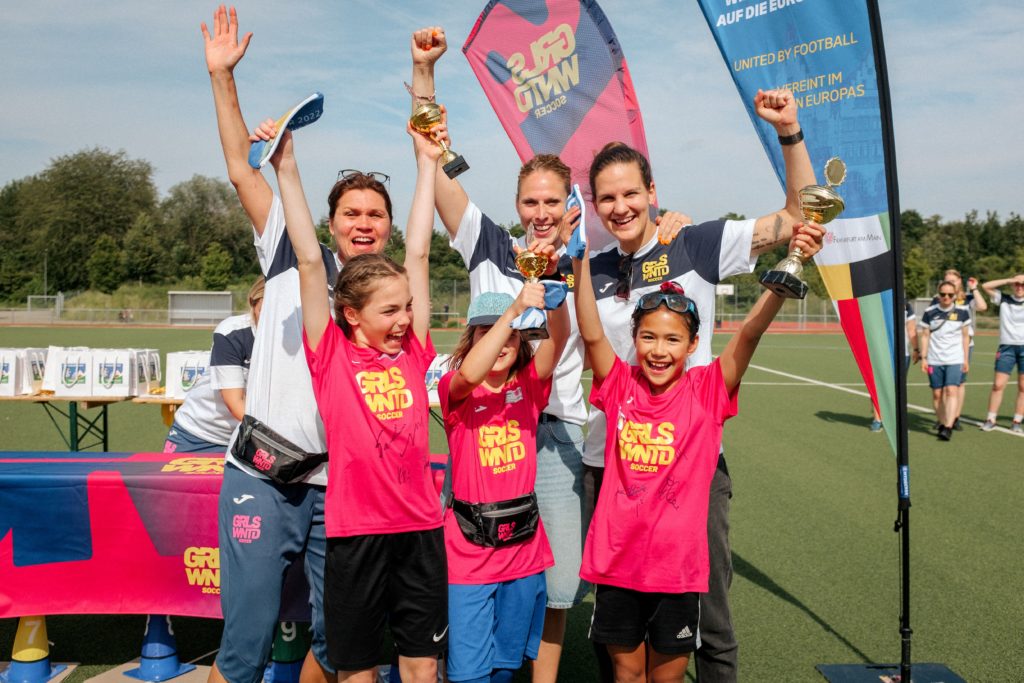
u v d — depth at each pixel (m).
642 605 2.63
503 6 4.12
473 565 2.67
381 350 2.52
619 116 4.04
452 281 40.56
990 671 3.44
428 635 2.53
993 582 4.53
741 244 2.82
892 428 3.26
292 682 3.34
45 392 6.36
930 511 6.04
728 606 2.83
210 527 3.16
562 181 3.01
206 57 2.58
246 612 2.61
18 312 43.38
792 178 2.70
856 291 3.27
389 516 2.46
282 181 2.42
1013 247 61.22
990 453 8.30
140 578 3.20
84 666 3.42
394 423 2.47
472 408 2.72
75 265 65.69
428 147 2.86
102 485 3.15
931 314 9.18
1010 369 9.59
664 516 2.57
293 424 2.61
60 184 67.62
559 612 3.06
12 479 3.14
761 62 3.34
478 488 2.70
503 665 2.75
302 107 2.32
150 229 64.38
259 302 3.72
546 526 3.04
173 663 3.34
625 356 3.01
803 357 21.08
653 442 2.60
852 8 3.14
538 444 3.05
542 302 2.49
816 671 3.46
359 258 2.49
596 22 3.99
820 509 6.09
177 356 6.29
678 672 2.64
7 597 3.17
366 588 2.47
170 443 4.25
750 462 7.80
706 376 2.67
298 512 2.66
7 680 3.24
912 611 4.12
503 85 4.21
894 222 3.10
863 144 3.19
